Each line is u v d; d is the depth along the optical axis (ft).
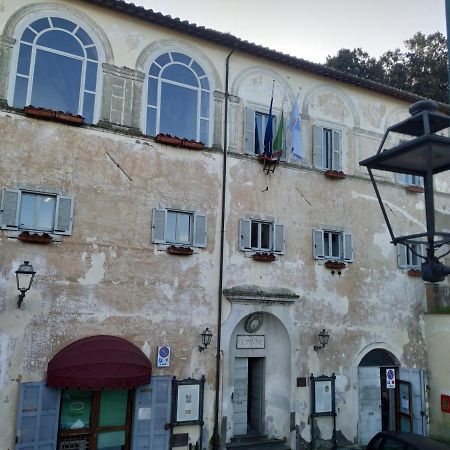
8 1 43.70
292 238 53.72
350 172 59.31
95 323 42.57
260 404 52.06
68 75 45.57
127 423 43.52
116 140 46.14
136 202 46.03
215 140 51.26
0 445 37.78
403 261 60.80
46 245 41.78
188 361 45.98
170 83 50.21
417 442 36.86
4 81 42.34
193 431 45.16
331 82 59.98
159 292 45.70
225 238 49.90
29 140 42.45
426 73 106.01
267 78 55.72
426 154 14.03
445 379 56.90
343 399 53.62
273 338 52.90
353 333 55.57
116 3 46.70
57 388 40.22
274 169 53.42
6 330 39.29
